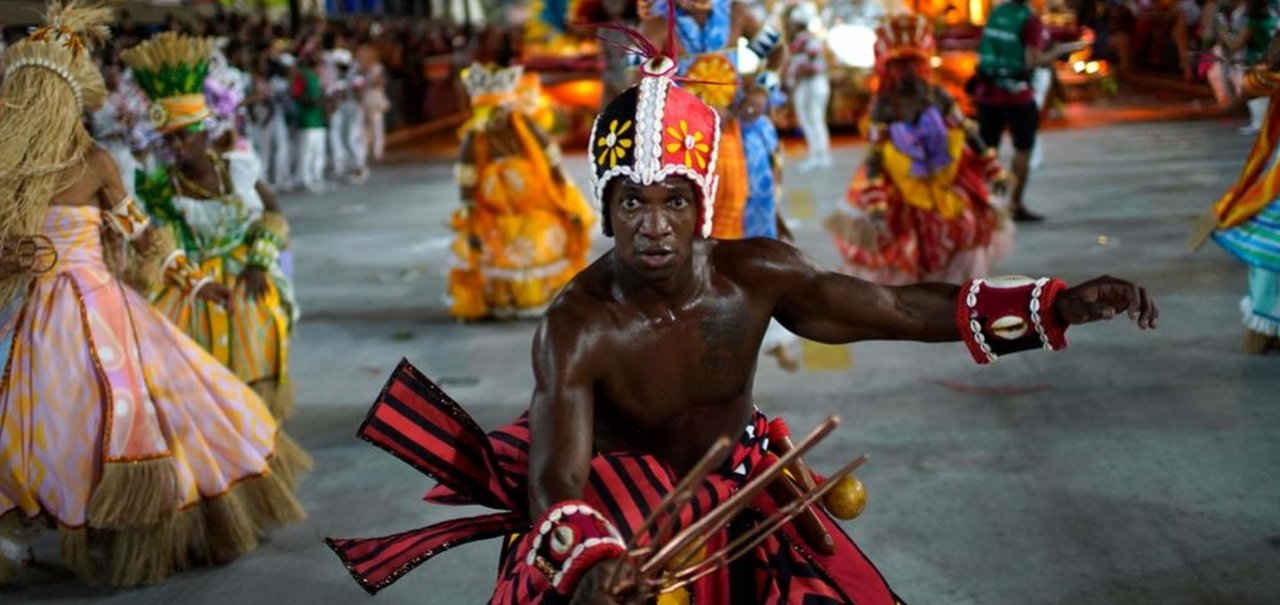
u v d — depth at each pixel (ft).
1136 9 88.22
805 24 50.42
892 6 59.88
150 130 37.11
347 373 24.68
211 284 16.21
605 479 8.48
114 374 14.93
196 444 15.60
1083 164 48.06
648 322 8.45
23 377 14.87
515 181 28.17
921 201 27.73
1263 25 32.04
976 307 8.58
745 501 7.34
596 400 8.68
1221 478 16.70
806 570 9.04
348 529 16.90
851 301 8.80
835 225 28.86
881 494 16.83
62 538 14.92
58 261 14.97
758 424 9.38
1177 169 45.27
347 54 59.57
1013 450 18.22
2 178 14.52
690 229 8.16
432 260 36.76
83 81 14.90
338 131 58.80
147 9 56.39
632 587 7.10
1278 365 21.50
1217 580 13.89
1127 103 69.82
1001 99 35.63
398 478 18.79
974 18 56.29
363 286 33.40
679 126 8.01
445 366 24.86
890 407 20.53
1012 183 36.32
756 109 21.49
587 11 32.30
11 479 14.93
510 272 28.35
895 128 27.58
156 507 15.03
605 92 32.37
